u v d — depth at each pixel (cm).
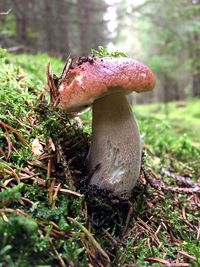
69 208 18
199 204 26
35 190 18
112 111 19
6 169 19
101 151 19
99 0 152
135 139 20
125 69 18
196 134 68
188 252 20
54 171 20
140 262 18
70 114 21
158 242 20
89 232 17
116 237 19
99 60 18
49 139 21
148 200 23
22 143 22
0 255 14
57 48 104
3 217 16
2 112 23
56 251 16
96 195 19
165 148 42
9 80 29
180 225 23
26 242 15
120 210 20
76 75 18
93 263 17
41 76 47
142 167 24
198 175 34
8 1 79
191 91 190
